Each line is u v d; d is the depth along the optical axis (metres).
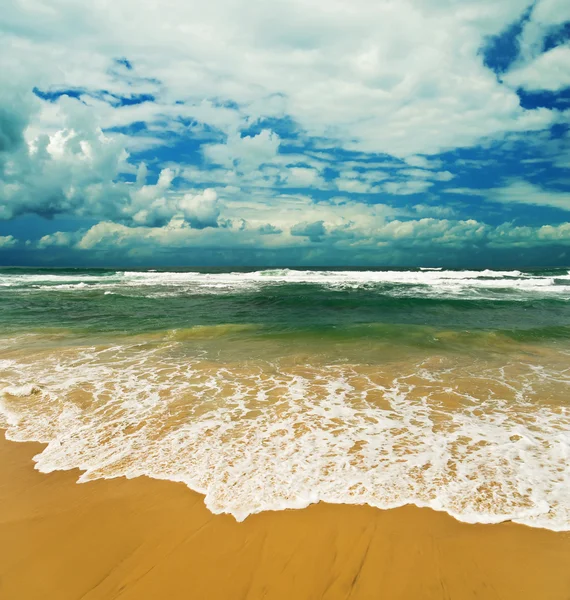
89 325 14.48
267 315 17.28
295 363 9.16
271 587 3.09
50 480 4.48
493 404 6.68
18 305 19.97
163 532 3.66
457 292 26.19
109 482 4.43
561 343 11.16
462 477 4.43
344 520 3.77
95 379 7.98
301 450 5.06
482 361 9.32
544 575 3.16
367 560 3.33
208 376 8.20
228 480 4.41
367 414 6.25
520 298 22.44
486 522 3.72
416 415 6.21
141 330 13.34
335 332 12.36
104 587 3.10
